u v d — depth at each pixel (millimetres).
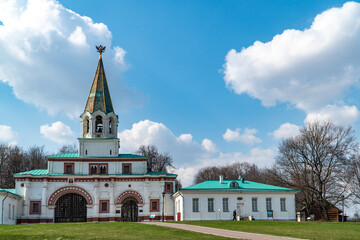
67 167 71562
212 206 66125
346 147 70938
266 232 38375
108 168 72625
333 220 76125
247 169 129875
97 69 80375
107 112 76375
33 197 68125
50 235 34906
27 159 100750
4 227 43531
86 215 70250
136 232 37719
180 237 33344
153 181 72312
